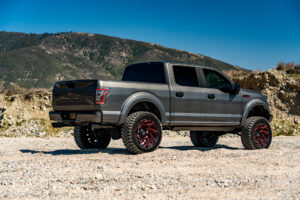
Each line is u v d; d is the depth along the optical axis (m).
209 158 6.19
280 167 5.30
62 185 3.98
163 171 4.89
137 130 6.71
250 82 20.02
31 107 19.84
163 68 7.44
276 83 19.47
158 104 7.02
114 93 6.49
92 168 4.98
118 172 4.76
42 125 18.59
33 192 3.66
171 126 7.52
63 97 7.04
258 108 9.21
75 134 7.92
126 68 8.33
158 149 7.38
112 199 3.36
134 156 6.39
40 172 4.70
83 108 6.62
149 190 3.76
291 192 3.65
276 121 17.94
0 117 19.44
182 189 3.81
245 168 5.18
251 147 8.26
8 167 5.13
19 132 18.09
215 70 8.30
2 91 23.56
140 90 6.86
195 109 7.62
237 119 8.34
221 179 4.33
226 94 8.20
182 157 6.24
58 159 5.88
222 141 11.84
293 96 18.75
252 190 3.77
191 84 7.71
